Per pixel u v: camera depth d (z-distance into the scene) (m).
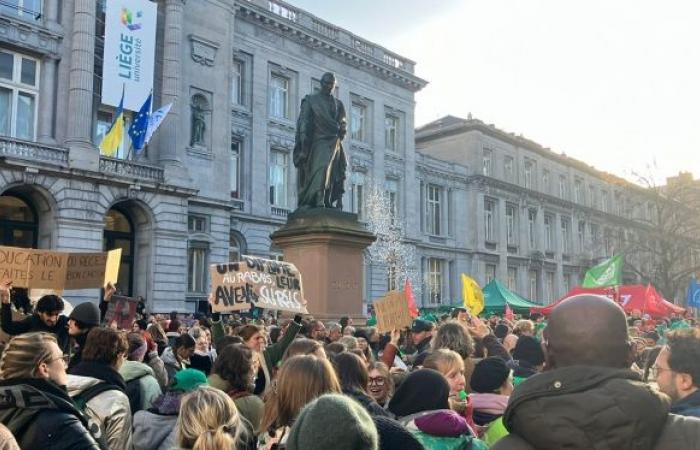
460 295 55.03
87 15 29.17
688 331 4.50
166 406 4.98
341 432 2.32
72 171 27.38
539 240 64.56
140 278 30.80
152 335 10.85
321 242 13.26
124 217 31.56
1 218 27.67
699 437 2.29
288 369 4.07
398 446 3.28
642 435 2.21
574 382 2.30
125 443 4.53
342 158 14.88
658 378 4.48
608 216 73.81
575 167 72.44
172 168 31.44
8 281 7.33
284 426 4.02
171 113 31.92
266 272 8.48
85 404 4.46
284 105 41.69
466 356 6.93
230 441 3.49
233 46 38.06
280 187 40.91
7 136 26.44
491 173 60.41
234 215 36.88
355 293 13.73
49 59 28.62
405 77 49.47
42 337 3.88
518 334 10.91
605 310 2.49
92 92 29.44
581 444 2.18
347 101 45.31
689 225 46.00
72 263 7.86
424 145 61.47
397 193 49.47
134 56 30.20
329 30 44.19
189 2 34.44
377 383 5.51
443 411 4.10
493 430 4.86
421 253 51.75
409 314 9.16
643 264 49.69
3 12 26.98
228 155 35.59
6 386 3.66
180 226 31.44
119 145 29.22
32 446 3.55
